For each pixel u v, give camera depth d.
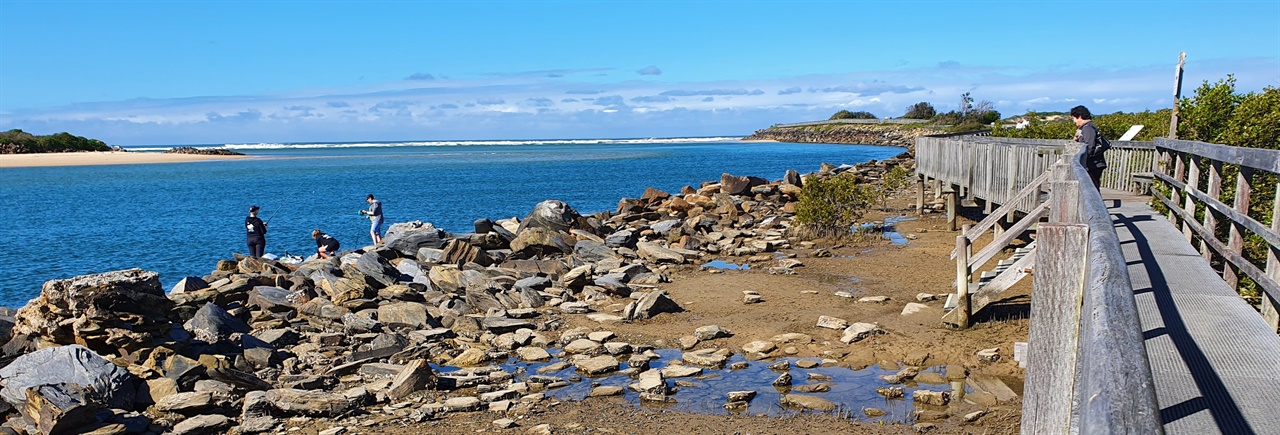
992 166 17.31
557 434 7.69
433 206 40.25
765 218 24.20
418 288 15.20
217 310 11.30
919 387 8.65
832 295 13.37
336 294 13.94
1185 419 3.41
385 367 10.01
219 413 8.66
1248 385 3.84
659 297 12.67
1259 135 9.98
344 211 38.00
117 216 36.59
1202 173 11.84
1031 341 3.84
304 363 10.45
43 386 8.03
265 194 49.72
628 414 8.21
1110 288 2.98
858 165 45.28
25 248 26.22
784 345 10.60
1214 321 5.11
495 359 10.60
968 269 10.65
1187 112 12.30
